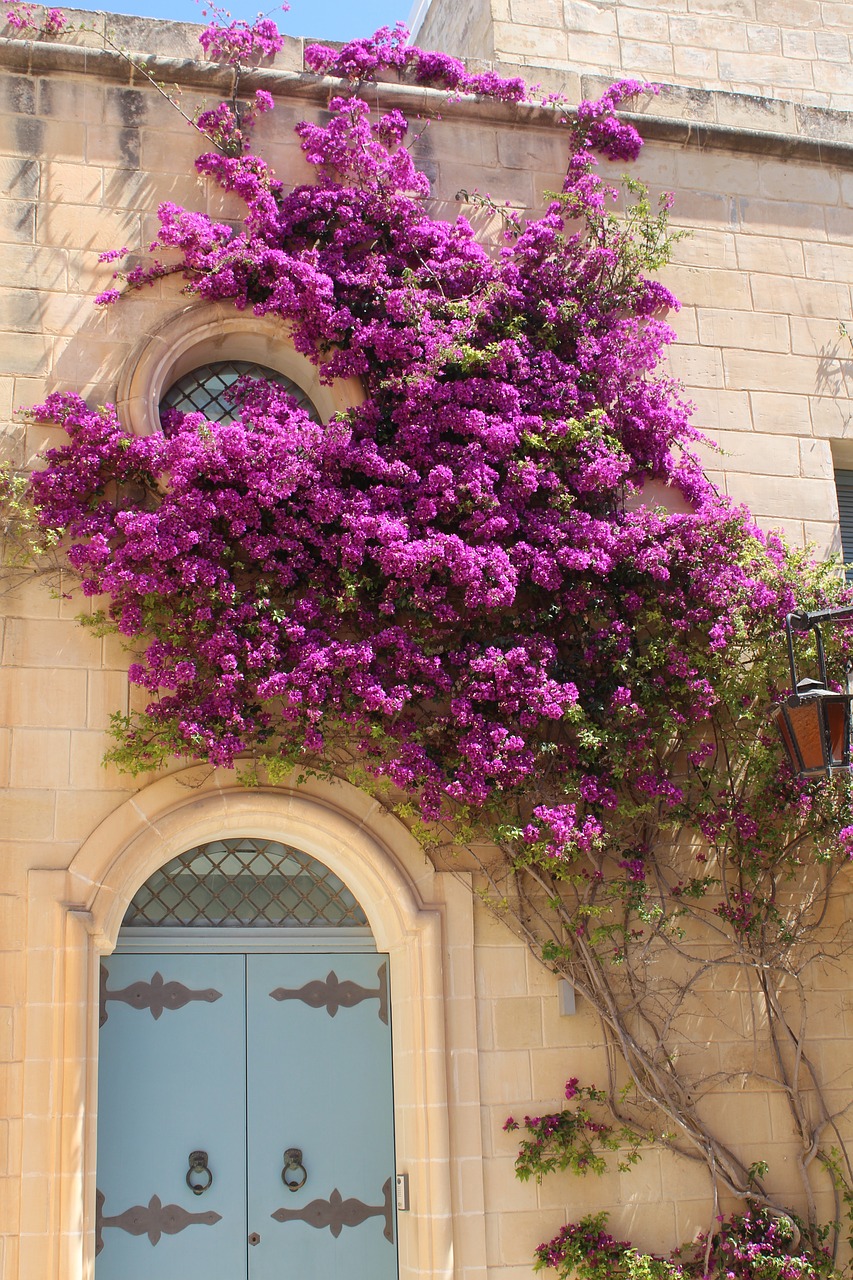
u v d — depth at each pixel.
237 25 7.56
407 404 7.07
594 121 8.10
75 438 6.69
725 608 7.32
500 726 6.73
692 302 8.20
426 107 7.87
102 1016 6.54
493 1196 6.57
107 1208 6.32
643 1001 7.04
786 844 7.46
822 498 8.16
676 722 7.10
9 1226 5.85
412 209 7.49
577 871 7.03
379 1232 6.65
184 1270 6.34
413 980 6.70
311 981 6.87
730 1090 7.06
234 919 6.88
